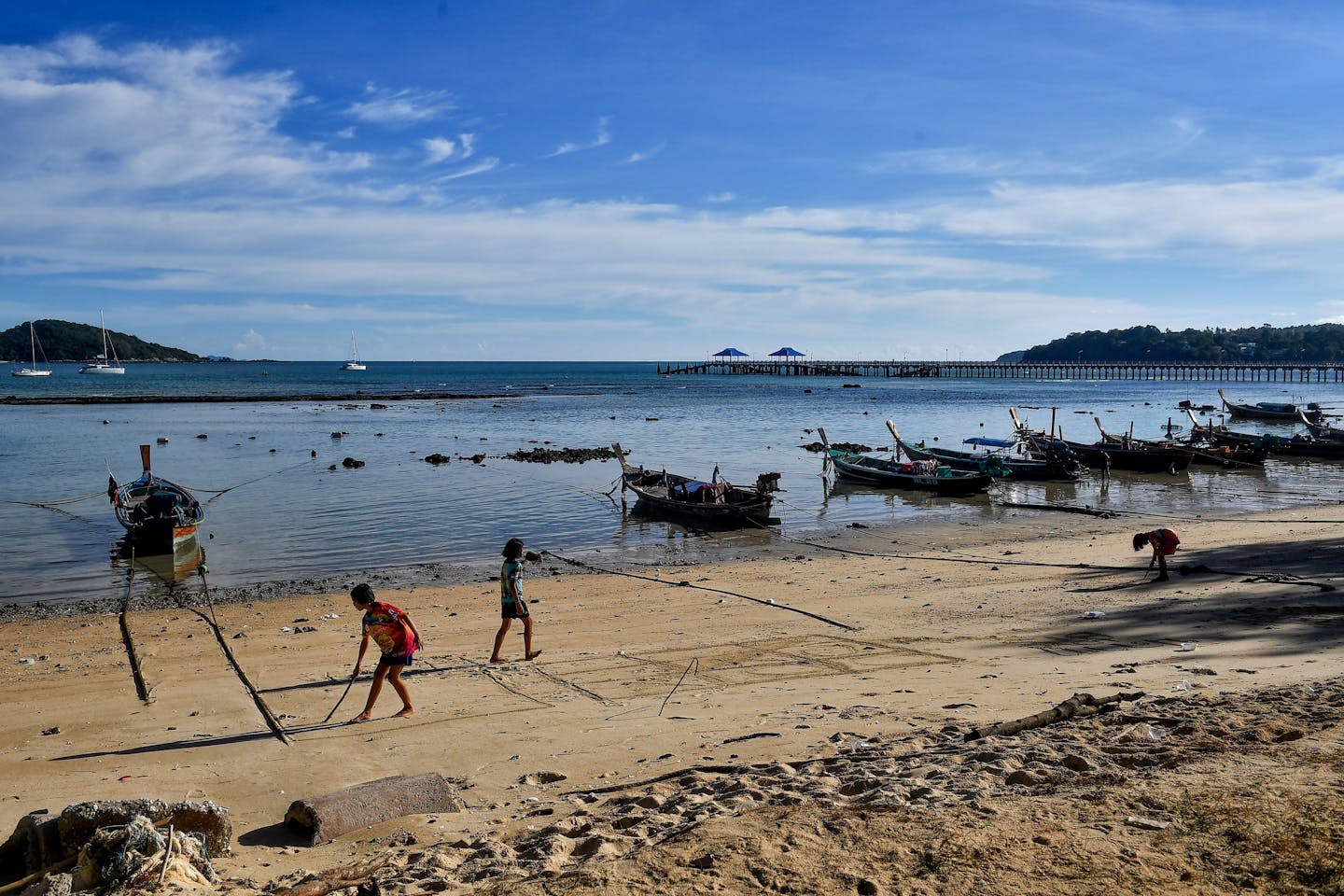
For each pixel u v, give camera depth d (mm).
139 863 5945
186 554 25328
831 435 65375
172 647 15602
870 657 13516
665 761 8859
